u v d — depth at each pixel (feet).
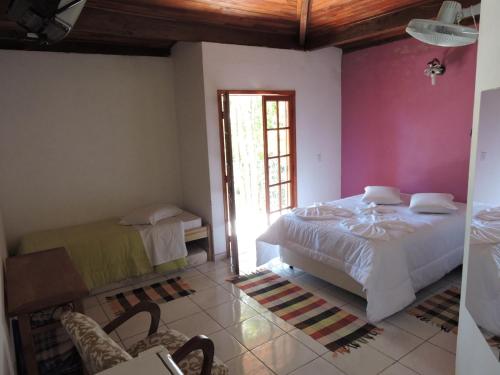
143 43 13.64
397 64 14.58
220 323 9.67
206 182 13.47
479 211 4.69
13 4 5.96
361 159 16.57
